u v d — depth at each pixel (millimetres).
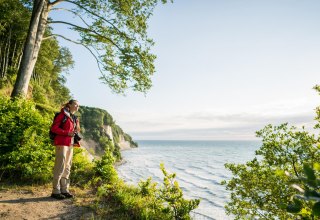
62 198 6164
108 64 17031
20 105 8211
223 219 25125
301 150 7277
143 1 16328
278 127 8125
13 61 39969
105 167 7922
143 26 16484
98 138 105375
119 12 16469
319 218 1473
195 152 165250
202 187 44062
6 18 33281
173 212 5934
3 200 5746
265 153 8180
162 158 111750
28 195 6215
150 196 7023
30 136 7508
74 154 8312
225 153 154500
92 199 6336
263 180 8211
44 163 7496
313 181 1305
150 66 16531
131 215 5758
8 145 7129
